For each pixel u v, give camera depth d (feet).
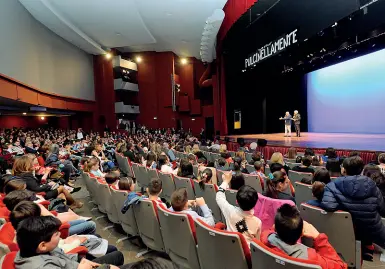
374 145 27.02
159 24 50.16
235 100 53.98
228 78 50.72
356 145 27.68
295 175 13.91
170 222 7.85
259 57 31.42
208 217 8.52
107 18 46.60
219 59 53.42
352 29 26.03
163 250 9.20
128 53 72.02
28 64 40.11
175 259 8.23
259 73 45.24
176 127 72.64
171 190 15.10
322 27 21.98
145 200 9.23
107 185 12.26
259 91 56.54
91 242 8.03
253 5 29.30
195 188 12.91
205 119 75.25
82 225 9.61
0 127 60.08
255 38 33.53
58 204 12.28
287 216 5.12
